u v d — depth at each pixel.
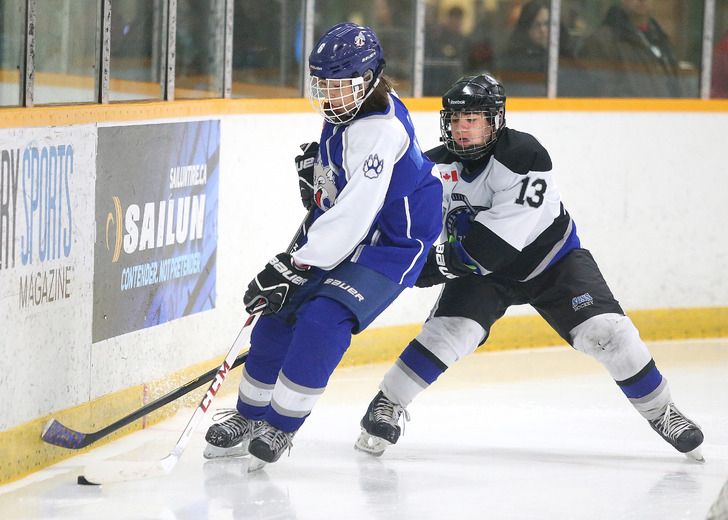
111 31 14.71
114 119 13.74
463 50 21.09
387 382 13.49
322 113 11.95
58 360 12.84
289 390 12.02
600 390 18.02
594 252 22.11
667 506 11.77
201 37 16.84
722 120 22.94
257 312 12.16
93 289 13.47
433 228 12.37
